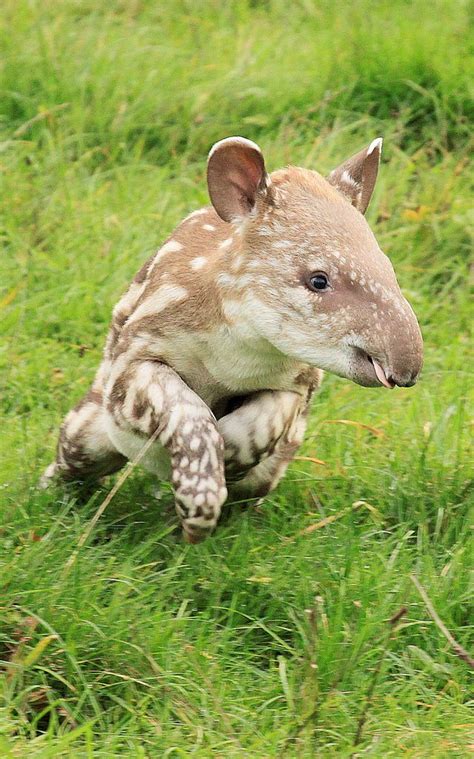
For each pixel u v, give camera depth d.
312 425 11.73
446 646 9.36
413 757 8.30
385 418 11.95
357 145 15.48
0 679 8.59
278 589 9.67
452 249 14.47
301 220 9.13
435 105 15.88
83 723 8.52
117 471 10.94
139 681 8.76
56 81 15.73
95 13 17.05
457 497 10.97
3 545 9.79
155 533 10.20
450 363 13.00
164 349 9.69
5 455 11.12
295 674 8.88
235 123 15.80
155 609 9.34
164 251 10.01
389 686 9.06
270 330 9.09
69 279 13.45
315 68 16.50
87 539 9.80
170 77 16.08
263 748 8.30
